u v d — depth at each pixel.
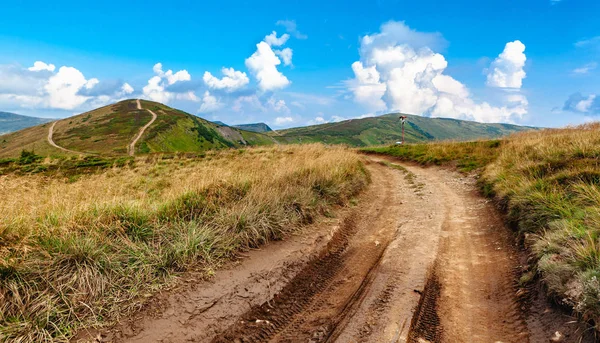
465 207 9.12
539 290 3.97
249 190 7.23
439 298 4.29
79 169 22.14
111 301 3.68
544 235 5.06
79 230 4.61
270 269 4.86
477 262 5.45
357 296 4.37
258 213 6.29
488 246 6.12
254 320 3.84
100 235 4.55
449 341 3.39
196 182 7.36
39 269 3.67
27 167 23.25
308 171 10.00
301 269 5.14
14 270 3.51
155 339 3.24
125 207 5.36
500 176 9.98
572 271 3.64
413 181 14.24
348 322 3.72
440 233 6.93
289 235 6.29
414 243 6.34
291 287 4.66
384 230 7.43
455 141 26.64
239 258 5.11
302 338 3.50
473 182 12.57
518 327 3.51
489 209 8.47
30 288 3.39
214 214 6.04
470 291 4.47
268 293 4.34
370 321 3.70
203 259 4.83
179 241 4.89
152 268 4.29
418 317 3.84
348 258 5.82
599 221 4.47
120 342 3.15
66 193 6.82
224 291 4.15
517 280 4.54
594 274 3.28
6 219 4.41
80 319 3.36
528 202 6.66
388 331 3.47
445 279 4.86
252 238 5.68
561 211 5.61
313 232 6.60
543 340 3.18
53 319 3.27
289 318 3.95
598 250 3.70
